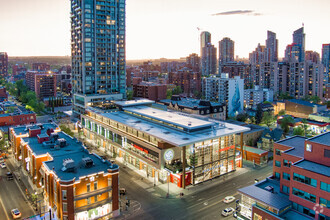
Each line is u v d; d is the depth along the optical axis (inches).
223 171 4264.3
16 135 4628.4
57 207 2901.1
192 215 3120.1
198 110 6919.3
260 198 2603.3
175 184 3956.7
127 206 3297.2
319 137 2701.8
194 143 3826.3
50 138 4303.6
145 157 4296.3
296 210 2495.1
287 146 3021.7
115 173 3080.7
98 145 5940.0
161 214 3149.6
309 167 2461.9
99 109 6860.2
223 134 4111.7
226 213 3088.1
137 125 4726.9
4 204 3400.6
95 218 2955.2
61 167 3144.7
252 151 4825.3
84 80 7770.7
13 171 4439.0
